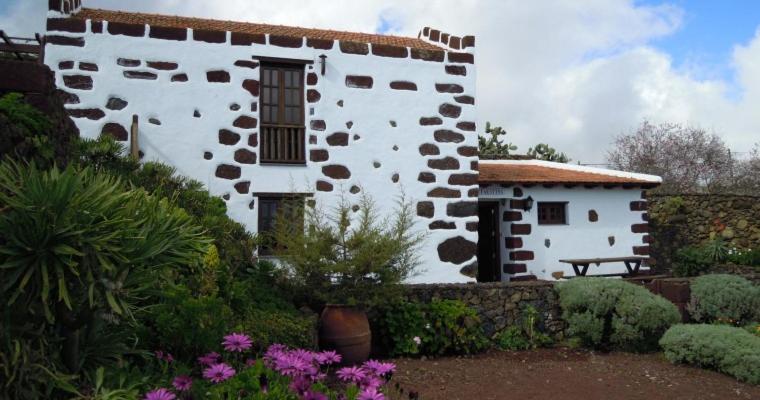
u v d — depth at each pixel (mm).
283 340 6109
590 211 13844
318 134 10383
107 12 11102
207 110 9797
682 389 6621
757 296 9055
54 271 3361
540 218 13547
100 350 3990
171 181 8203
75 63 9188
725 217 16609
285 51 10227
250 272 7805
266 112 10266
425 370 7176
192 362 4816
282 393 3443
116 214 3670
